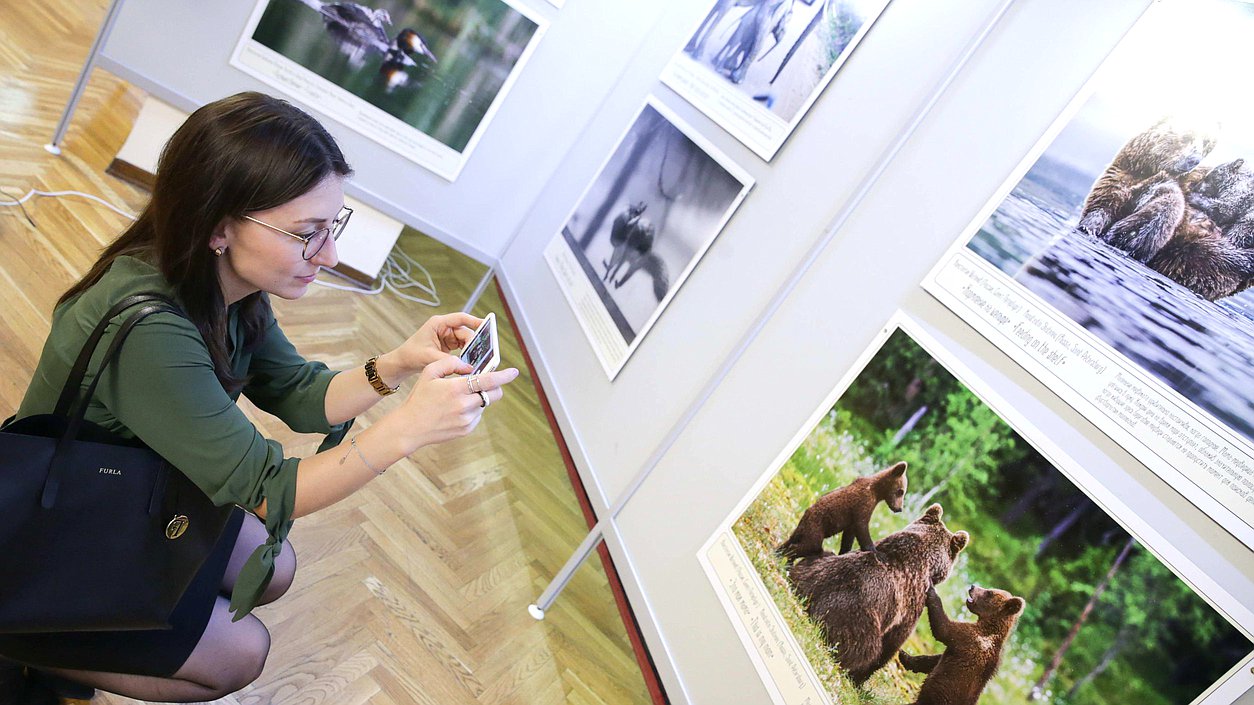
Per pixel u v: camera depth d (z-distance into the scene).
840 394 1.50
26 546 1.04
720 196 2.04
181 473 1.16
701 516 1.75
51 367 1.11
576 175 2.90
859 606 1.36
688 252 2.09
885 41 1.69
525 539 2.70
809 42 1.91
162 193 1.07
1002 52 1.40
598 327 2.37
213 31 2.78
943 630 1.23
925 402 1.35
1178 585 1.00
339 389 1.51
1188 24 1.13
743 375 1.75
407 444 1.18
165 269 1.10
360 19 2.82
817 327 1.61
